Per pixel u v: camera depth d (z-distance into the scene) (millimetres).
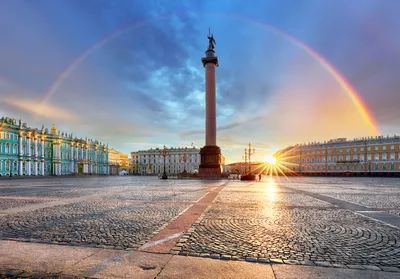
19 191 21750
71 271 4969
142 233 7648
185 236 7340
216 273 4906
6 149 78625
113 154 150750
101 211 11328
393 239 7203
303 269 5121
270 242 6840
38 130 92812
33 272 4922
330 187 28562
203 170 50688
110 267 5156
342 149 99000
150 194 18922
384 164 88188
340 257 5785
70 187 27359
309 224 8922
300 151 114688
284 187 27672
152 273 4887
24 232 7730
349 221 9469
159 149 151625
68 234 7523
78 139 112250
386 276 4820
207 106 51250
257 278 4727
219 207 12516
